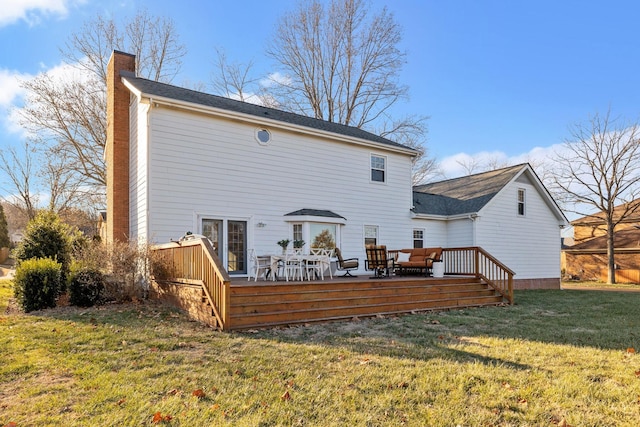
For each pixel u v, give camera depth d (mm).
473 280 11141
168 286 8633
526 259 17312
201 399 3500
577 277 27297
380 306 8477
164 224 9977
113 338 5523
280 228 11922
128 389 3674
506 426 3121
